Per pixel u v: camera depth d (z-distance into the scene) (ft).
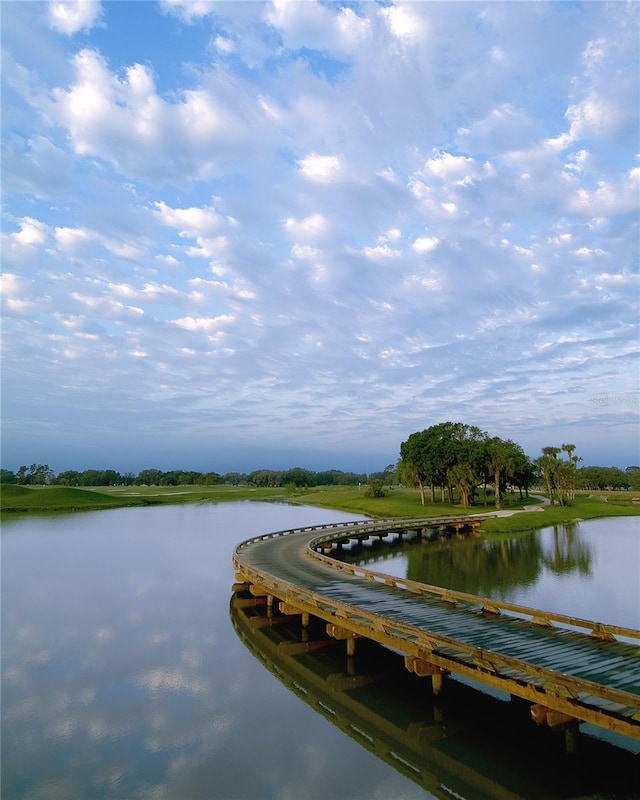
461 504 278.46
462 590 92.32
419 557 135.13
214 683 54.34
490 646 48.73
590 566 116.26
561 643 49.62
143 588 95.91
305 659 61.31
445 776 37.76
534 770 38.29
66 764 39.27
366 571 84.43
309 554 109.40
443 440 273.13
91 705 49.01
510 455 268.82
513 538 169.07
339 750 41.47
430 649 48.70
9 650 63.36
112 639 67.62
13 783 36.83
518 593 90.07
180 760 39.91
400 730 44.55
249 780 37.22
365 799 35.22
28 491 302.45
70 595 90.43
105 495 337.72
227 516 245.04
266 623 75.10
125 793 35.78
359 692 52.16
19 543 151.12
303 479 623.77
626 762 39.01
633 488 517.14
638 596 87.71
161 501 330.34
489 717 46.55
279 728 44.86
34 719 46.26
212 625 74.02
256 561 101.60
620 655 45.93
